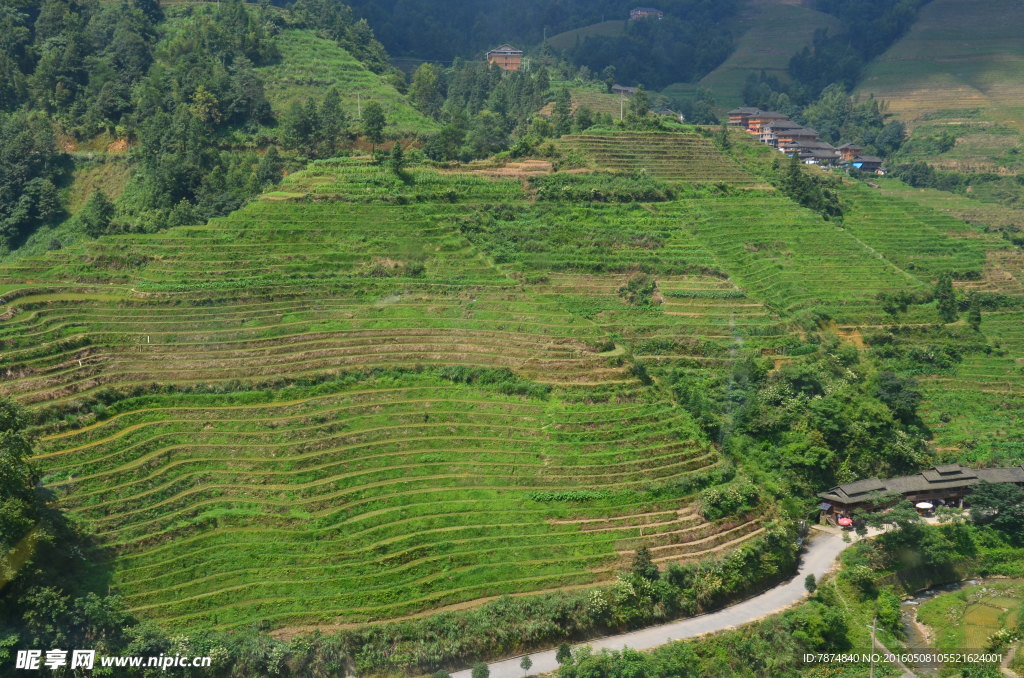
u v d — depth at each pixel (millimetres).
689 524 69500
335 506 64750
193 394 71750
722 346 94438
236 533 61625
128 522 60438
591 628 61125
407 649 56406
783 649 62875
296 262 90312
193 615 56094
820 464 82938
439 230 100812
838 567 73438
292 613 57406
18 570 53188
